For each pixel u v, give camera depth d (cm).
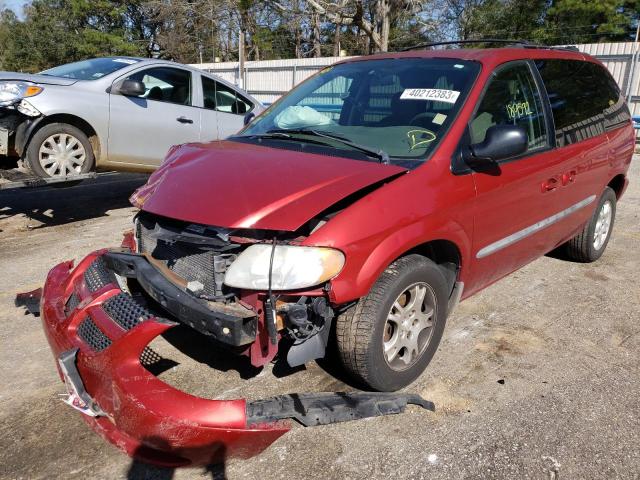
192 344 365
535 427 290
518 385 329
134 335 242
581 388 327
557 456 270
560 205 419
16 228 639
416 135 325
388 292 281
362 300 280
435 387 324
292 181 271
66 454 268
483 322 411
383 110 354
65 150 623
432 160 306
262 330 256
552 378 337
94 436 282
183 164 305
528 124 379
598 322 416
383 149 320
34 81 604
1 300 438
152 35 4556
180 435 231
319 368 341
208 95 770
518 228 374
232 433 236
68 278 311
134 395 232
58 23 4400
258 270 249
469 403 310
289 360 267
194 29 3856
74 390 254
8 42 4606
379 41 2416
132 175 977
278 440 278
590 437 284
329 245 254
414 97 350
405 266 290
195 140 745
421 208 288
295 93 414
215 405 238
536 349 372
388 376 300
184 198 273
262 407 254
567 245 524
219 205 261
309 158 298
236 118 802
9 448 271
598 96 484
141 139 685
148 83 698
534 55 404
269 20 3600
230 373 334
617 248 598
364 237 263
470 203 318
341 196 262
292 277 248
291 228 246
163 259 289
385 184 284
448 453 270
